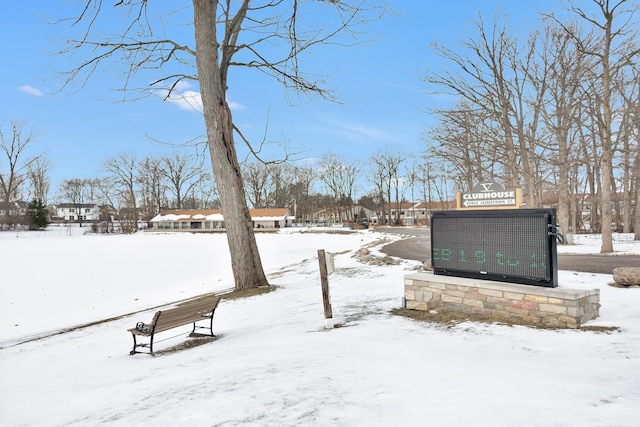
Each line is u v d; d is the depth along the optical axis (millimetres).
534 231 6551
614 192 39500
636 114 18516
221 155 13914
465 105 23203
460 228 7551
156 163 93000
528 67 24516
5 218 79438
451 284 7457
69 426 3641
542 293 6262
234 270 14273
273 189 101375
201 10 13492
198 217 83250
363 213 79375
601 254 17703
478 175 26812
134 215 89125
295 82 15312
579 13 17984
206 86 13695
